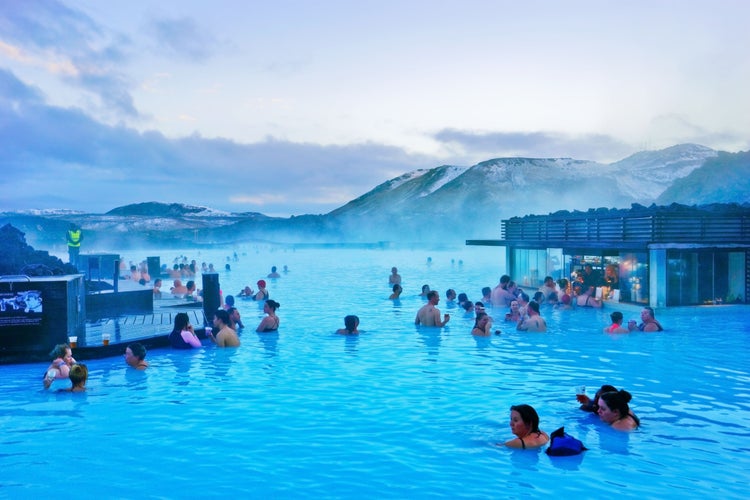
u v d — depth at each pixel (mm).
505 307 21062
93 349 12633
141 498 5652
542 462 6504
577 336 15211
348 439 7316
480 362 12023
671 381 10250
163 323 17016
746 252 21125
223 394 9633
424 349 13547
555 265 26031
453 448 6973
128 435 7559
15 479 6145
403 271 42656
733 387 9797
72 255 28812
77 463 6582
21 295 12188
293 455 6773
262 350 13570
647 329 15867
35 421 8219
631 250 21688
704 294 20938
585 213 26250
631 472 6195
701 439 7234
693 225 20625
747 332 15711
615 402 7742
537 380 10406
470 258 64875
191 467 6438
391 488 5836
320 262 57406
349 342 14539
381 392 9656
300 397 9391
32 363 12188
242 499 5602
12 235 23938
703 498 5551
